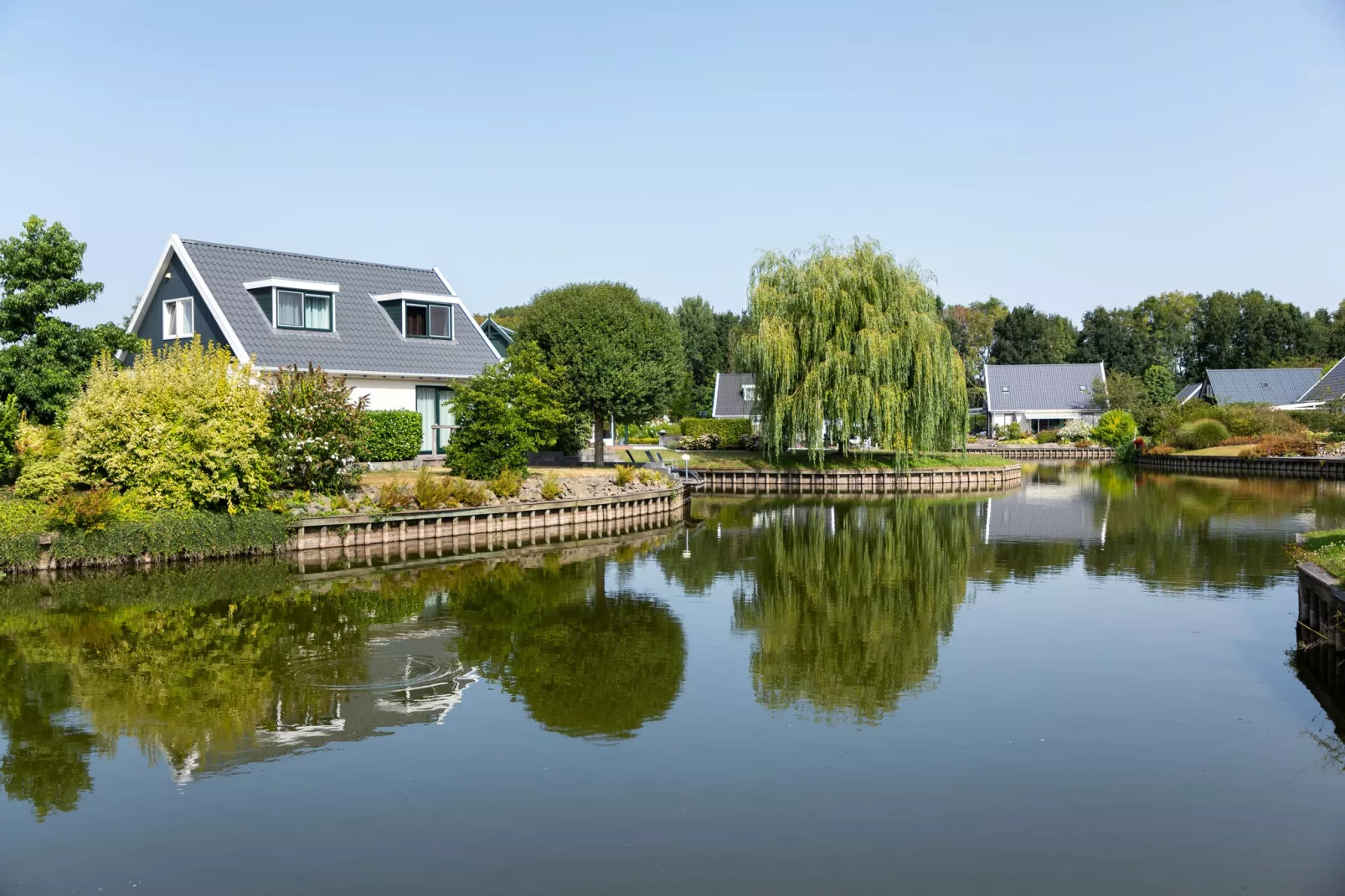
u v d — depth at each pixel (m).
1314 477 48.34
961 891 8.09
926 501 39.66
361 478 26.89
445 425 33.44
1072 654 14.97
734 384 76.62
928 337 41.25
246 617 16.97
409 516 24.59
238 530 21.84
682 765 10.56
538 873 8.32
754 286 42.84
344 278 34.56
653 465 38.44
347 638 15.66
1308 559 16.55
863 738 11.39
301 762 10.58
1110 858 8.62
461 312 36.53
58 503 19.89
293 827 9.10
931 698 12.85
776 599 19.28
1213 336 105.00
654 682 13.51
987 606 18.53
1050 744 11.23
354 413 25.12
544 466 37.12
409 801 9.66
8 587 18.92
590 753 10.89
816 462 44.91
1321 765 10.61
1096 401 79.94
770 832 9.06
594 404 36.31
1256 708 12.42
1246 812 9.48
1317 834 9.05
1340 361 66.88
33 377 25.27
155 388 21.72
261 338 30.05
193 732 11.43
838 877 8.29
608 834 9.00
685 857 8.59
